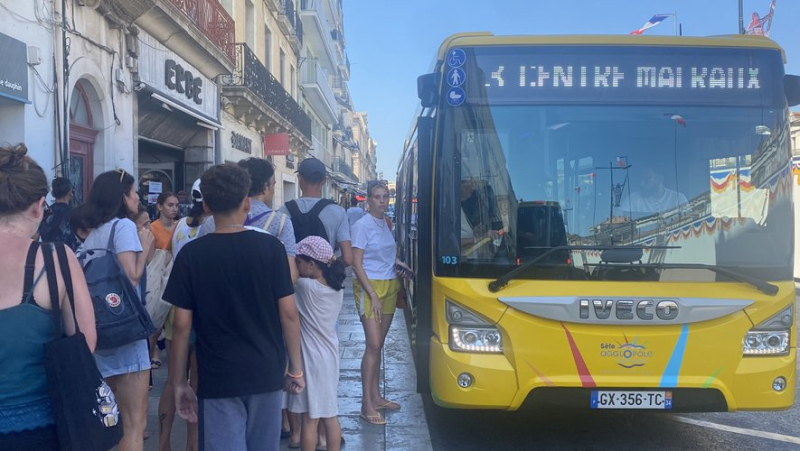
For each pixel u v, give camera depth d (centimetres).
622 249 455
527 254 460
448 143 476
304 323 414
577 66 478
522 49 479
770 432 557
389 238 572
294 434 498
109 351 358
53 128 792
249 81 1762
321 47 3641
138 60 1062
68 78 818
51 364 239
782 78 482
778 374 444
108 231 365
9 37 688
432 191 486
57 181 609
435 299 473
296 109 2517
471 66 479
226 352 316
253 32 2009
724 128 475
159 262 448
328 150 4381
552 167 470
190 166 1562
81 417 242
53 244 253
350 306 1197
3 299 238
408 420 563
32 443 239
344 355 798
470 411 612
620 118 475
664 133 473
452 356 456
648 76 477
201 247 322
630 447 520
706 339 441
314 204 481
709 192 467
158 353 726
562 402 444
